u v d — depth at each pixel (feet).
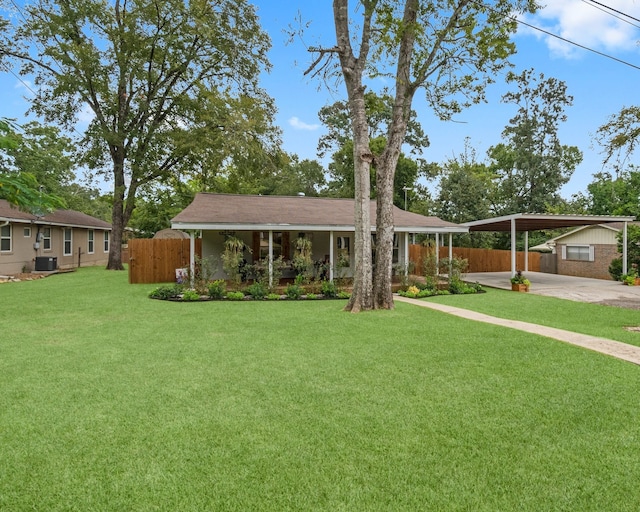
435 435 10.87
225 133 69.31
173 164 73.10
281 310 31.55
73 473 9.04
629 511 7.89
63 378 15.21
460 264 48.91
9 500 8.13
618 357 18.39
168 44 63.87
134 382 14.83
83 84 62.64
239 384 14.67
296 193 141.28
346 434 10.89
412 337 22.13
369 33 31.68
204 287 40.24
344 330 23.94
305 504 8.03
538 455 9.93
